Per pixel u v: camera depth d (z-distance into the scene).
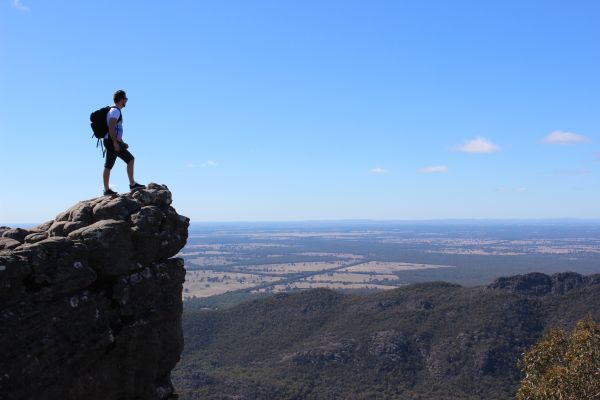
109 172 16.05
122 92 16.25
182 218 15.74
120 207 14.15
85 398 12.34
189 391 85.38
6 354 10.59
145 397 14.02
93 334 12.34
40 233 13.81
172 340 14.99
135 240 13.88
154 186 15.98
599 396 21.11
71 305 12.01
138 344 13.80
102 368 12.89
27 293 11.22
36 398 11.12
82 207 14.22
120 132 16.08
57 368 11.55
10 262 10.78
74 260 12.16
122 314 13.43
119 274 13.31
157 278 14.59
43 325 11.35
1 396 10.44
